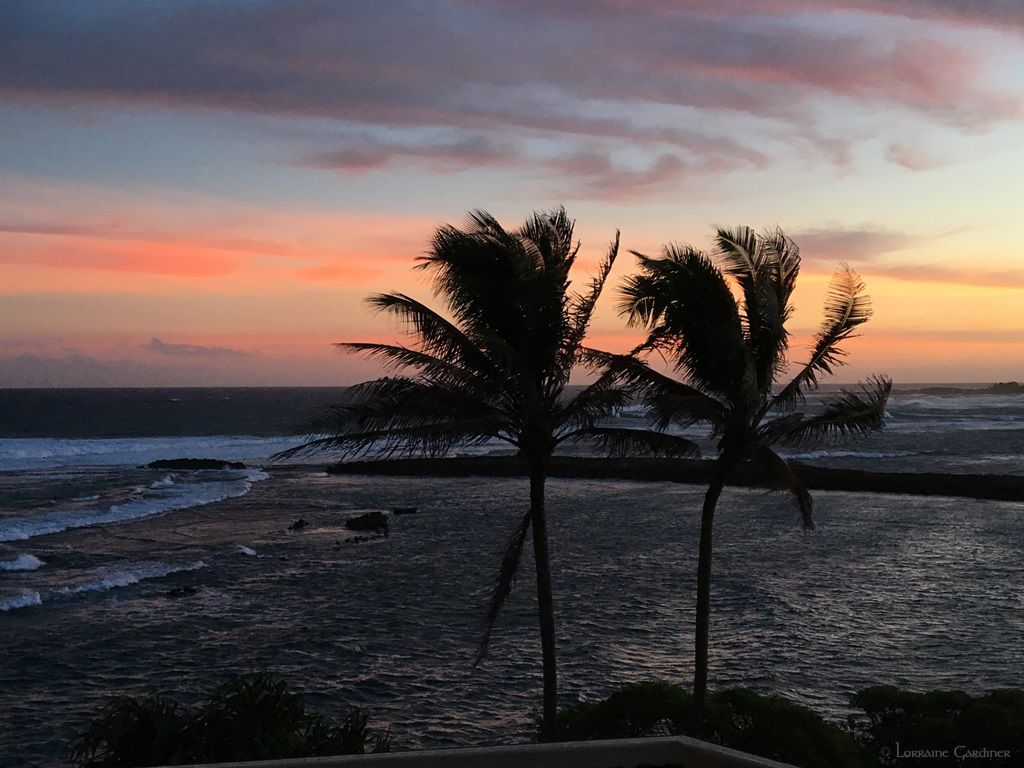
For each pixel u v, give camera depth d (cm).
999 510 4884
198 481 6519
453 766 699
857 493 5753
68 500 5225
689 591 2825
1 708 1772
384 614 2542
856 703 1320
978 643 2209
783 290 1391
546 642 1415
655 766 725
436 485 6391
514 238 1359
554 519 4528
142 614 2530
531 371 1388
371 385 1372
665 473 6569
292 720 965
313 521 4478
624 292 1362
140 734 917
